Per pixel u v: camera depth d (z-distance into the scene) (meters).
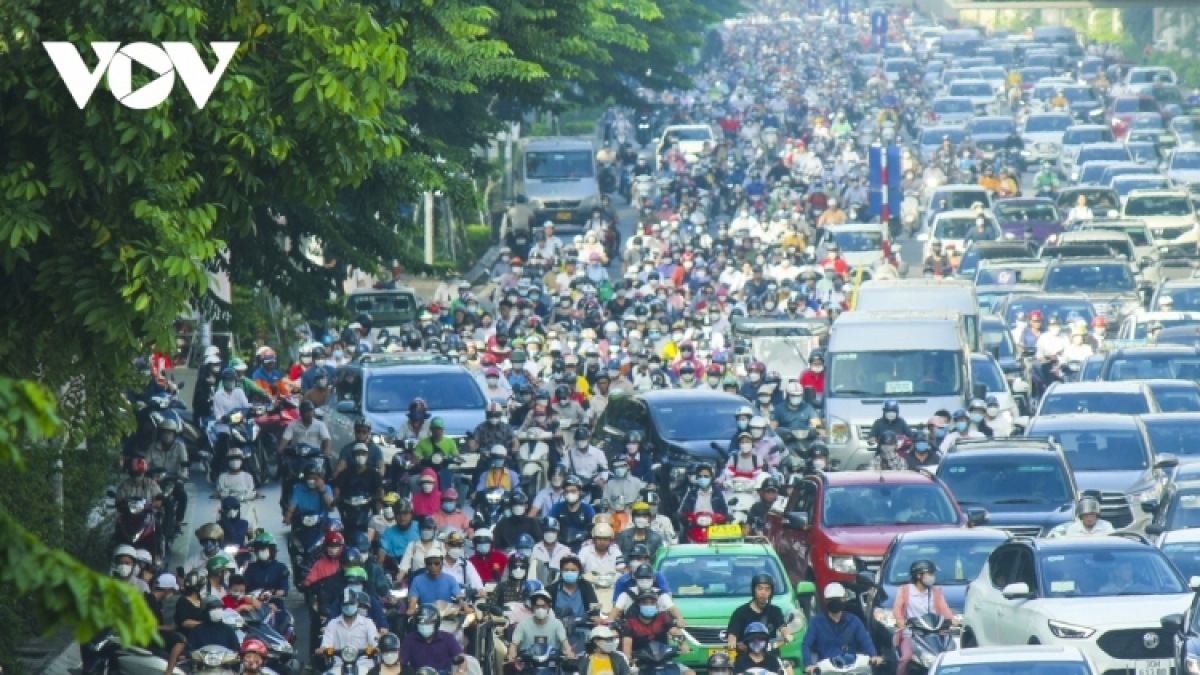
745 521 81.12
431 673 54.25
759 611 60.03
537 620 59.81
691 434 91.12
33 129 45.03
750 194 197.62
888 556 67.06
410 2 68.56
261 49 48.62
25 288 46.94
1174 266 156.88
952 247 159.62
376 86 48.91
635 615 59.62
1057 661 50.22
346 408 91.69
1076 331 119.56
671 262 152.12
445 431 89.62
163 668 56.25
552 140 187.50
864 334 98.81
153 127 44.88
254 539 65.06
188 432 90.62
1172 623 56.69
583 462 83.81
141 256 45.59
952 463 78.75
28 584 25.67
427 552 65.69
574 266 144.62
